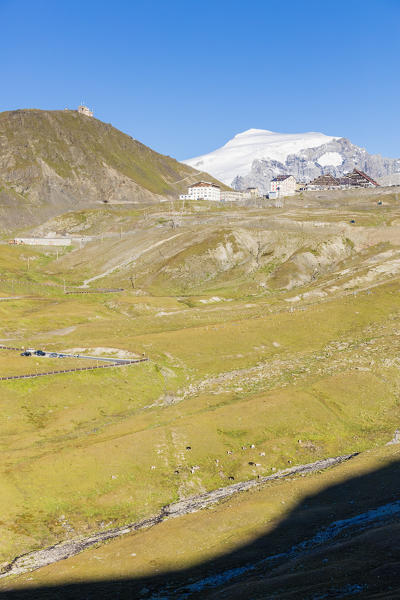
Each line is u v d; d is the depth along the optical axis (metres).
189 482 90.31
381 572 49.91
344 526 67.19
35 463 89.38
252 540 66.81
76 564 64.06
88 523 79.12
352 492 78.31
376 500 74.00
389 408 121.06
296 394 119.88
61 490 84.62
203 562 62.47
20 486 84.00
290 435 106.38
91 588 58.34
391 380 132.00
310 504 76.38
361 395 123.94
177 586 57.50
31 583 60.47
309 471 93.00
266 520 72.12
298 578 52.75
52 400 118.06
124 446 96.56
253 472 94.62
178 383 136.12
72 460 91.25
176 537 68.75
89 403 119.00
